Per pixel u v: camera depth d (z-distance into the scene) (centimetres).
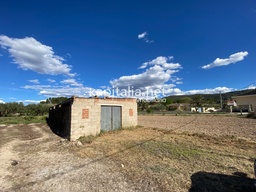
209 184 411
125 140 926
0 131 1426
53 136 1160
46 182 445
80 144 846
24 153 730
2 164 590
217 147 743
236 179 432
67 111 1144
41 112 3738
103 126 1198
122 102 1358
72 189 404
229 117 2292
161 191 386
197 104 6066
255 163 348
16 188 418
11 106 3550
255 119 1852
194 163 554
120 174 484
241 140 857
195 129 1299
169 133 1133
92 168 534
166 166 534
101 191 392
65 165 567
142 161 587
